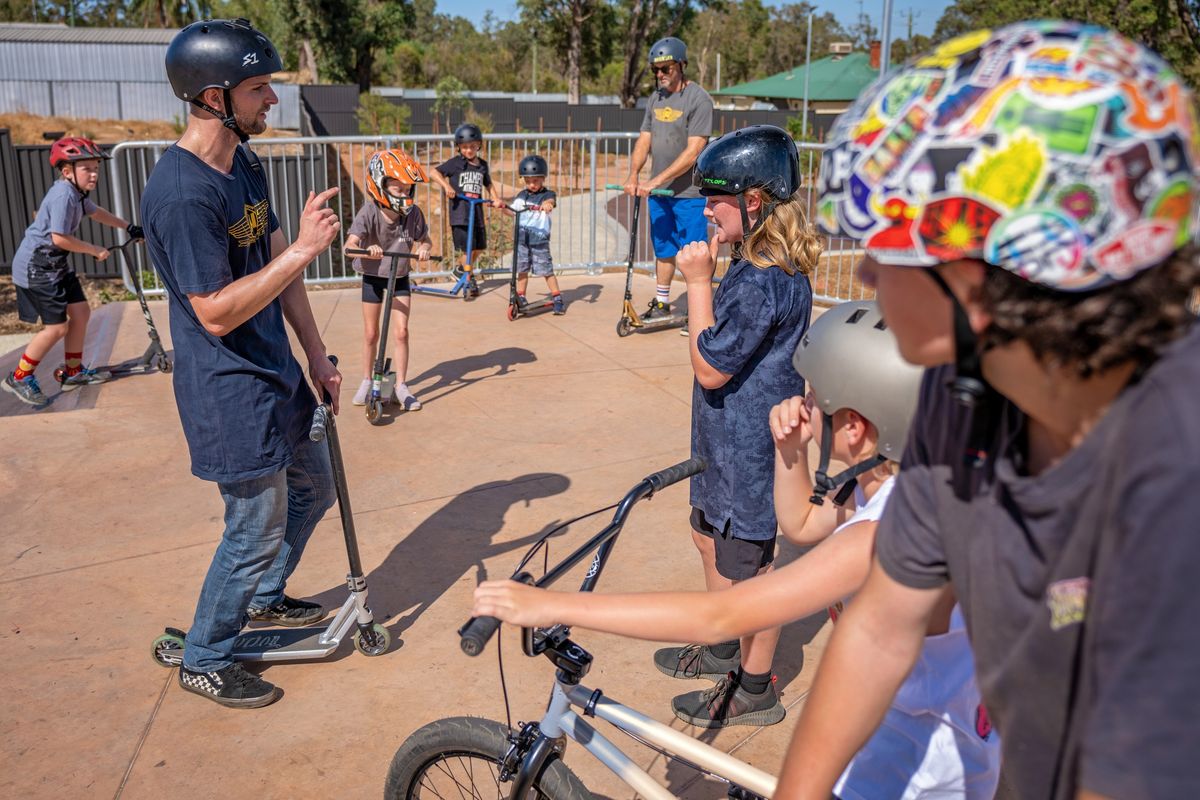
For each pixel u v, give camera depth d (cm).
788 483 218
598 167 3194
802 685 343
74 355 659
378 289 609
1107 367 91
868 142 98
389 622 384
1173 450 85
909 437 126
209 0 7044
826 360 184
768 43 10788
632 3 5538
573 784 200
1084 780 94
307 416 338
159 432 584
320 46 6069
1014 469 106
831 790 139
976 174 89
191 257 288
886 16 862
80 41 4347
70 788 294
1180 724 85
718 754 184
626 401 646
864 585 134
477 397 651
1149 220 85
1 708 330
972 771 171
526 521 470
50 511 478
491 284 1016
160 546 444
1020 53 91
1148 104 85
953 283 97
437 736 226
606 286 1008
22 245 629
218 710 330
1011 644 110
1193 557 83
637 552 439
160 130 4244
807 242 284
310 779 298
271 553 324
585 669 191
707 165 287
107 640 371
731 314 282
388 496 498
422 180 596
